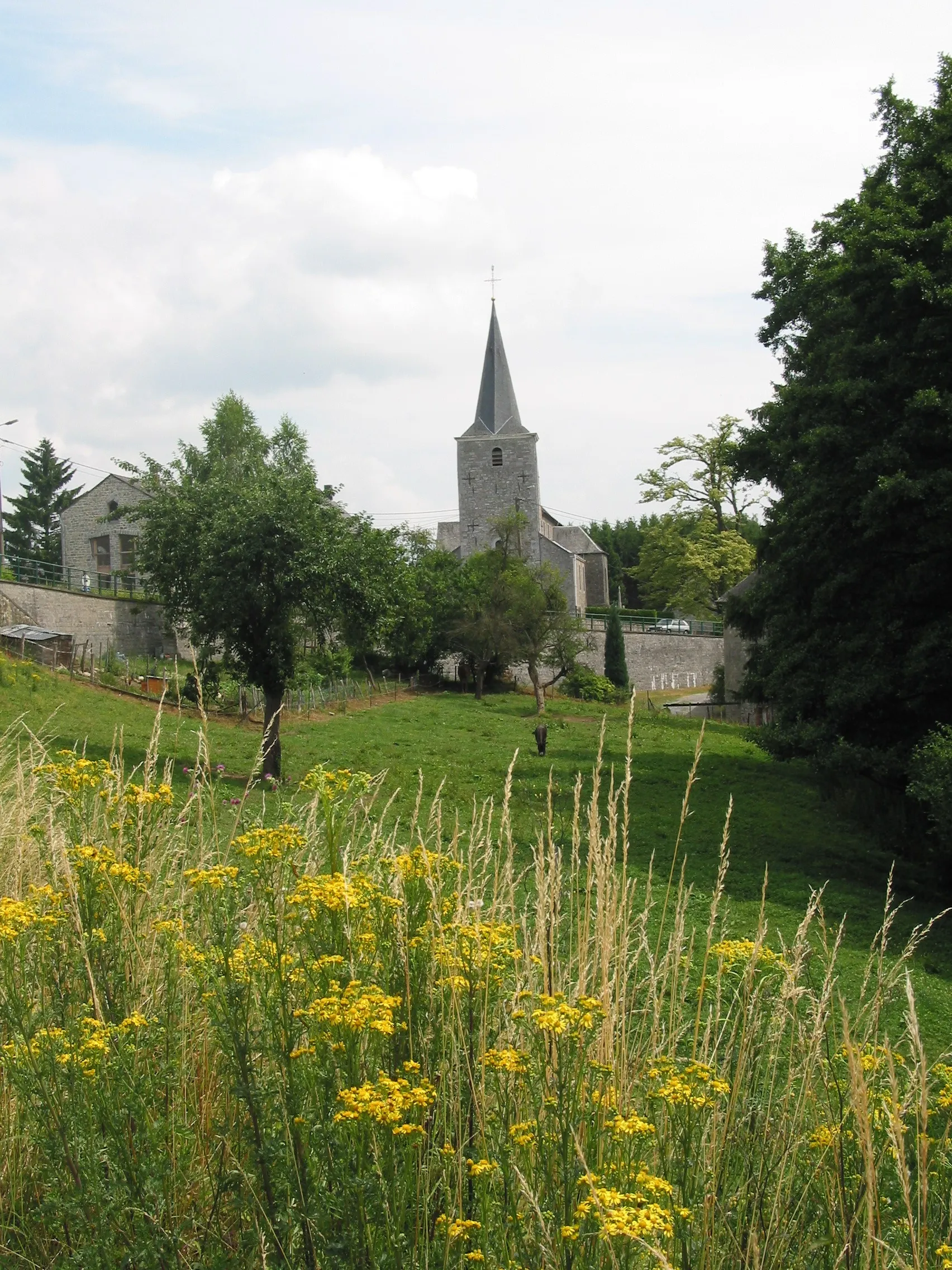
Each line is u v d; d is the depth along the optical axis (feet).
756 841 58.49
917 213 58.70
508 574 157.58
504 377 248.93
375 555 69.51
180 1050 11.65
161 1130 10.34
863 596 61.62
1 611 114.32
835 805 72.59
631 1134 9.49
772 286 83.51
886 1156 10.78
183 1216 10.28
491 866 18.06
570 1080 10.08
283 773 67.36
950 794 47.98
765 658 68.13
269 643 66.74
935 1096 11.41
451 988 11.16
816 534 61.52
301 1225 9.41
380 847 15.52
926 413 55.77
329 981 10.20
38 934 11.39
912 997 10.40
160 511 70.54
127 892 12.42
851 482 58.23
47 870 13.46
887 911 15.11
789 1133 11.29
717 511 197.26
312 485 71.20
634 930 15.72
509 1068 9.89
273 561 65.87
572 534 282.56
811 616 63.10
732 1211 10.55
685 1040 13.50
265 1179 9.75
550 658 151.64
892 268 57.16
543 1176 9.57
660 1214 8.15
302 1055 9.69
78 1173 9.89
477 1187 9.83
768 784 81.46
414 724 114.32
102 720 76.84
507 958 11.81
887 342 58.90
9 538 241.35
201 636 69.92
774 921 39.06
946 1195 10.53
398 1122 9.18
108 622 132.67
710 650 237.45
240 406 160.66
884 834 61.98
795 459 65.62
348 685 135.85
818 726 61.36
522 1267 8.99
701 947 26.23
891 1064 10.16
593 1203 8.45
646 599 228.22
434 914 11.52
